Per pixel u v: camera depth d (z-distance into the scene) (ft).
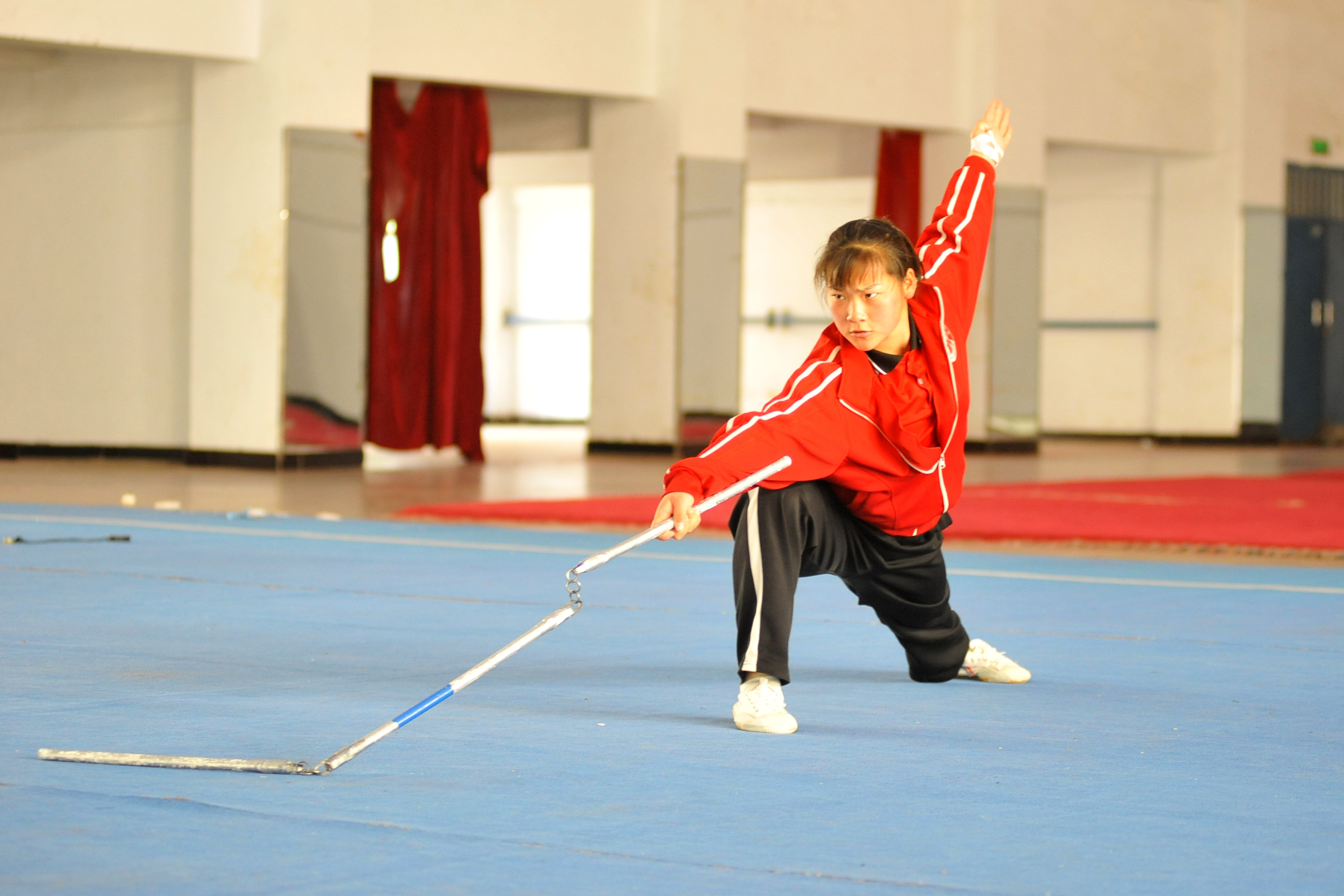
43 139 52.47
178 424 50.44
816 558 12.87
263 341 47.65
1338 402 74.23
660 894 7.91
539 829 9.14
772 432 12.17
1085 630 18.40
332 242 48.47
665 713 12.97
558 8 53.06
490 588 21.52
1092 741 12.03
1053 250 75.31
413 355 53.93
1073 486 42.86
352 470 48.83
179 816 9.29
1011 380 63.67
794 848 8.83
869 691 14.26
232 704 13.03
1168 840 9.14
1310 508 35.63
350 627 17.80
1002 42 62.28
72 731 11.84
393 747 11.40
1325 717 13.09
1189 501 37.73
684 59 54.95
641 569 24.18
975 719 12.87
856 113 59.41
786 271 80.43
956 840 9.05
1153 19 68.44
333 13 47.65
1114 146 68.03
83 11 44.14
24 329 53.01
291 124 47.16
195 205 48.65
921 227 63.62
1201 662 16.05
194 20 46.11
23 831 8.89
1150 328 73.36
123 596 20.10
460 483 43.70
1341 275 74.23
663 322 55.93
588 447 58.08
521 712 12.92
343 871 8.20
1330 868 8.59
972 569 24.94
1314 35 73.31
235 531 29.22
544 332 88.22
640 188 56.03
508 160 76.84
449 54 51.03
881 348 12.42
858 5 59.21
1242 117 70.90
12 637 16.61
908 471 12.62
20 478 43.34
